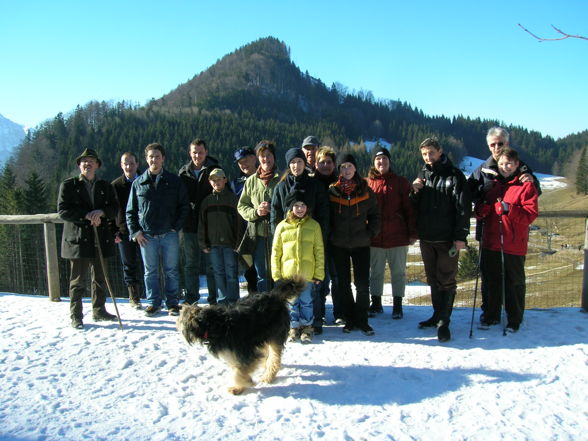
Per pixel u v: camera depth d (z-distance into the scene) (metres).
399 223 5.80
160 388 3.94
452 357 4.48
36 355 4.62
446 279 5.02
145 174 5.59
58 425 3.33
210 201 5.71
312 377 4.12
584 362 4.29
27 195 30.78
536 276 9.58
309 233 4.86
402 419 3.40
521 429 3.24
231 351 3.73
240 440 3.12
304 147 6.20
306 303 4.98
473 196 5.45
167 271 5.84
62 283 10.20
